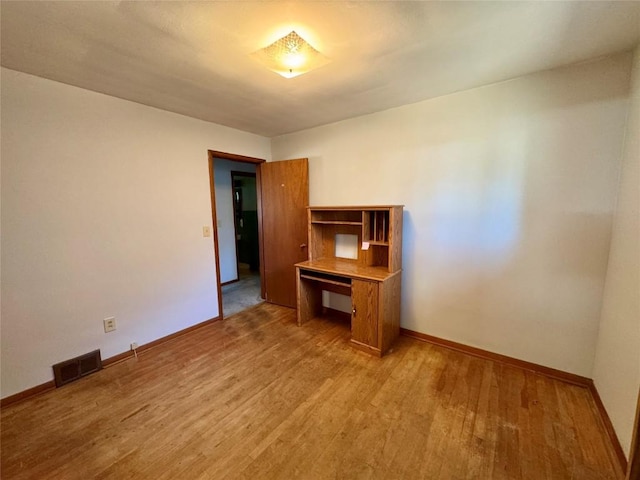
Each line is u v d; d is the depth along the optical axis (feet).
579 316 6.65
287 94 7.78
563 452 5.00
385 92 7.73
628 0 4.17
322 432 5.50
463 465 4.78
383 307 8.02
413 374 7.33
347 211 10.41
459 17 4.60
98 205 7.62
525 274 7.25
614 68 5.87
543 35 5.14
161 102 8.27
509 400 6.31
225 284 16.42
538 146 6.81
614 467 4.71
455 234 8.21
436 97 8.14
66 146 7.00
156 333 9.07
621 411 4.97
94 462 4.91
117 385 7.05
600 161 6.16
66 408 6.25
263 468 4.77
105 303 7.88
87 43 5.21
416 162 8.71
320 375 7.34
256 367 7.75
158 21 4.60
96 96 7.44
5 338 6.33
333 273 8.97
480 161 7.61
